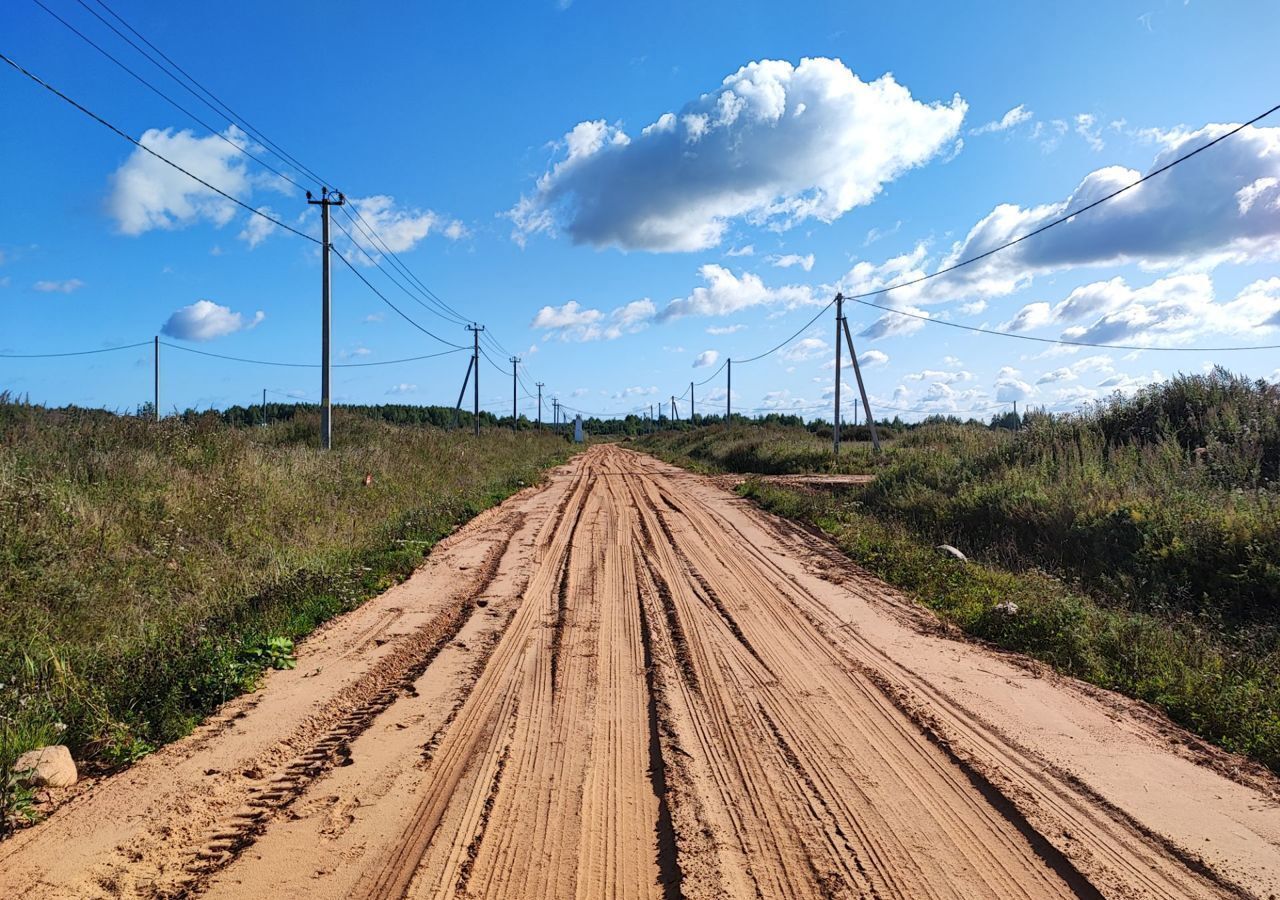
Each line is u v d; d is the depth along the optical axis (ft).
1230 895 11.32
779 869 11.80
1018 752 16.48
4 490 27.45
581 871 11.64
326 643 23.73
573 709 18.51
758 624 26.71
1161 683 20.63
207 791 14.07
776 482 80.84
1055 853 12.43
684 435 218.18
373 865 11.68
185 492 35.91
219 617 24.26
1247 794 14.78
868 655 23.43
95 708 16.90
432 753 15.85
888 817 13.53
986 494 46.80
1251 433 46.09
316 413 90.27
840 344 104.78
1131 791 14.75
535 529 47.78
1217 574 28.76
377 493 52.21
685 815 13.39
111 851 11.97
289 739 16.48
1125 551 33.40
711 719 18.02
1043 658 23.57
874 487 63.05
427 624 25.96
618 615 27.48
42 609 22.15
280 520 38.58
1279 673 20.89
